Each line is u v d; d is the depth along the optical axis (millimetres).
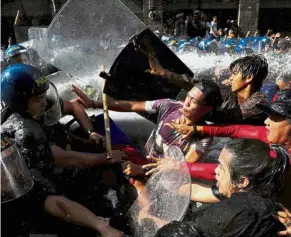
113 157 2262
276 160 1531
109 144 2324
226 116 2559
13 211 1614
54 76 2854
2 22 14055
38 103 1936
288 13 17094
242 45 7129
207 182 2168
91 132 2484
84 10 2305
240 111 2596
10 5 14312
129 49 2367
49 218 1729
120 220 1838
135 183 2162
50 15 14438
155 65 2492
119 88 2545
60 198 1686
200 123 2416
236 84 2637
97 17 2336
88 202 2072
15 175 1491
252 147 1500
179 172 1783
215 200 1863
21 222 1655
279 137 1899
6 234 1651
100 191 2145
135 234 1723
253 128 2342
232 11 16984
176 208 1622
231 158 1492
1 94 1886
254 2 14000
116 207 2031
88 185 2162
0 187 1472
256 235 1248
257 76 2590
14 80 1838
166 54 2480
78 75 2566
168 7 16156
